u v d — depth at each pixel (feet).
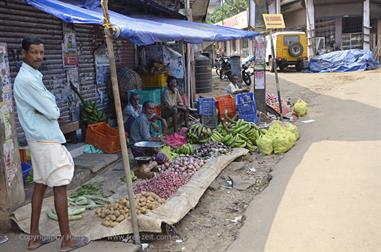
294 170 21.97
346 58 75.46
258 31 36.29
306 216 16.10
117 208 15.85
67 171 13.65
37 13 22.98
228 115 32.07
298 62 79.46
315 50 89.20
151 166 21.36
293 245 13.96
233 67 61.72
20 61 21.57
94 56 29.22
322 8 89.25
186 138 28.19
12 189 15.69
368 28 86.38
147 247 14.48
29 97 12.96
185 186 18.93
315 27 90.63
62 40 25.40
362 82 55.77
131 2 30.01
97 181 20.62
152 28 19.70
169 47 40.11
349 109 37.70
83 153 24.43
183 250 14.32
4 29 20.47
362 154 23.25
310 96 48.80
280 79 68.13
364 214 15.70
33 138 13.25
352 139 26.81
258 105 36.76
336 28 90.38
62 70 25.49
